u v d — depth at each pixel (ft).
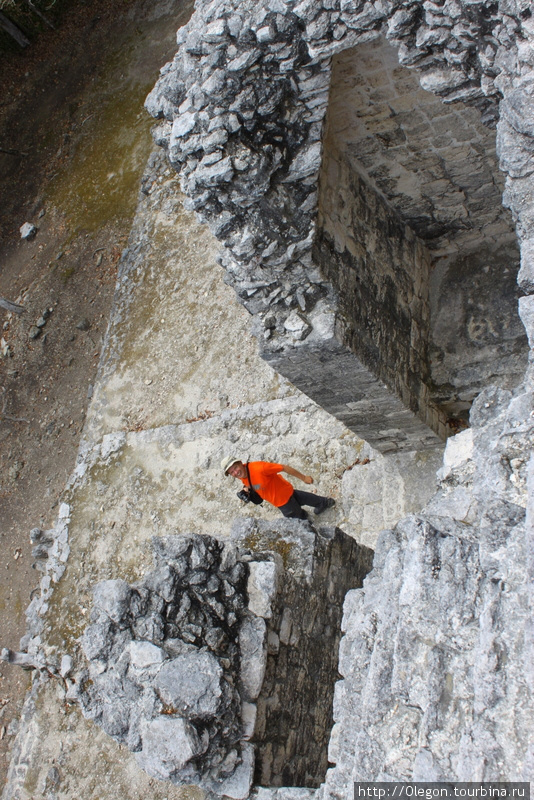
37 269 37.76
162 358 29.53
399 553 10.49
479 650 8.29
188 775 12.07
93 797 22.27
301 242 14.39
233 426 25.81
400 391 18.47
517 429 9.50
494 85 11.63
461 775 7.94
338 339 15.25
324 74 13.05
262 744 13.09
